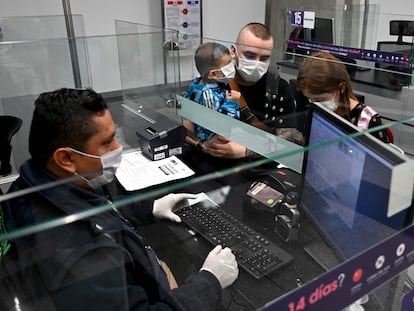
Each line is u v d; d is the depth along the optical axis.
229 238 1.02
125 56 2.51
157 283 0.77
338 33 2.62
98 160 0.89
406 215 0.66
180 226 1.07
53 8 3.16
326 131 1.00
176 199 1.13
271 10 3.76
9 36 2.71
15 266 0.64
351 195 0.82
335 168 0.89
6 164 1.33
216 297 0.79
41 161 0.83
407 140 0.84
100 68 2.57
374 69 1.79
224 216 1.11
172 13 3.68
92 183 0.81
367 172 0.75
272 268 0.89
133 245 0.78
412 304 0.72
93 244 0.66
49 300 0.62
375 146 0.73
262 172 1.18
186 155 1.54
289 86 1.66
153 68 2.24
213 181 1.15
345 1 3.29
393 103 1.43
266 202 1.13
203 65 1.95
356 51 2.38
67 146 0.84
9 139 1.64
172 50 2.12
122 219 0.78
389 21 2.59
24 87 2.21
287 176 1.13
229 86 1.87
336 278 0.59
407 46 2.34
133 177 1.31
